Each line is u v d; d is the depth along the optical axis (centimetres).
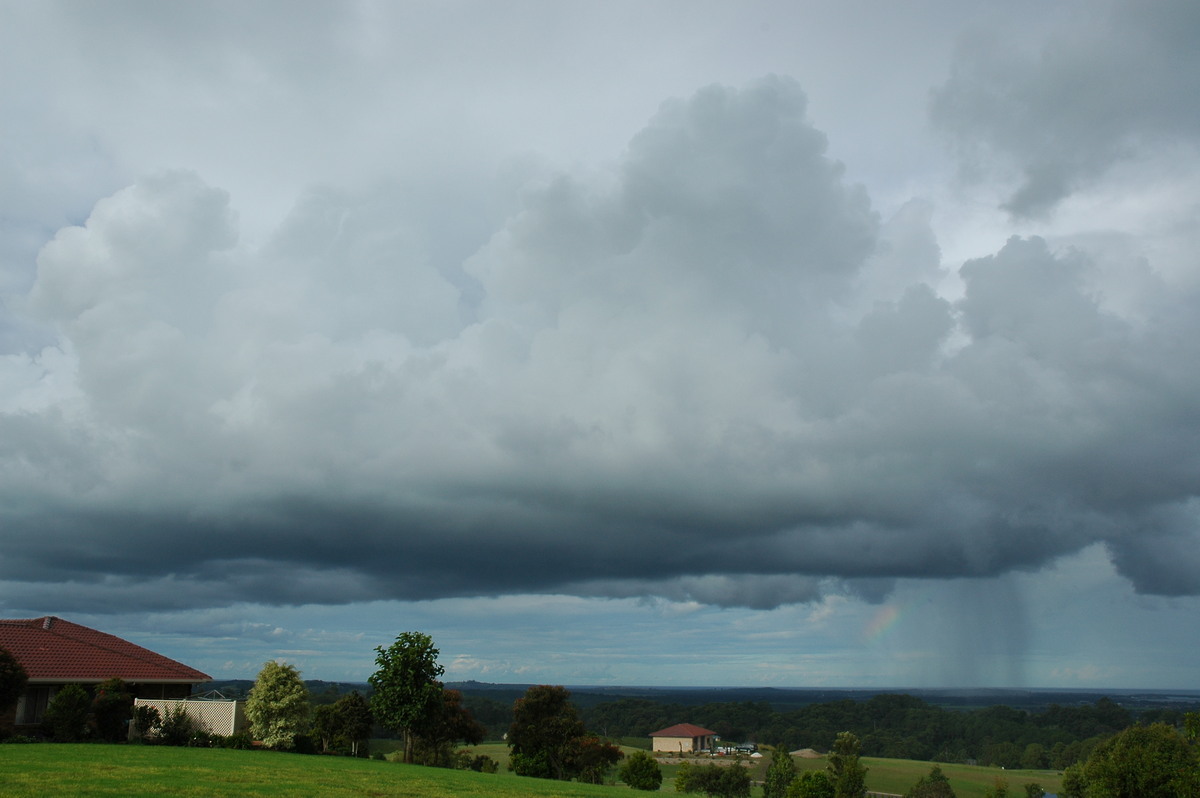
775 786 7800
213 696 4741
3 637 4262
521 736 5700
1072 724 12312
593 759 5572
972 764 11456
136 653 4847
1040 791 8238
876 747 13175
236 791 2092
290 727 4066
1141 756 3016
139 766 2547
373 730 4409
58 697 3728
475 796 2420
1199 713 2991
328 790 2281
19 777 2094
